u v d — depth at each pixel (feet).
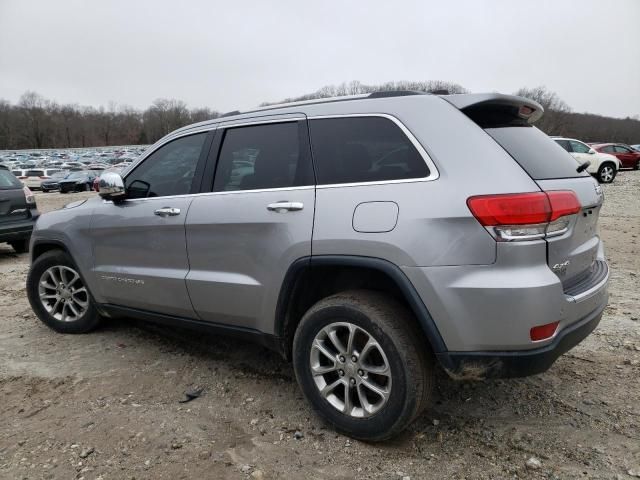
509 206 7.48
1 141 381.19
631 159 86.74
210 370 11.84
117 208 12.34
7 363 12.39
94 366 12.14
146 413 9.96
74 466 8.35
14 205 26.05
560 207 7.81
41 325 15.15
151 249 11.53
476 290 7.55
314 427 9.39
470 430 9.21
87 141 415.23
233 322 10.49
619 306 15.64
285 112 10.12
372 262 8.25
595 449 8.55
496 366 7.75
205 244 10.49
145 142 414.21
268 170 9.95
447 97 8.79
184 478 8.03
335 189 8.89
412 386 8.10
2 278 21.49
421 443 8.85
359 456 8.51
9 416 9.94
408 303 8.59
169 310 11.60
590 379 11.01
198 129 11.46
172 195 11.43
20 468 8.31
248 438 9.09
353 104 9.37
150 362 12.32
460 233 7.67
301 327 9.19
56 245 14.02
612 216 36.81
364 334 8.64
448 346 7.89
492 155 7.98
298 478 8.01
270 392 10.75
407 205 8.09
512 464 8.23
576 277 8.75
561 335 7.89
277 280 9.37
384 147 8.73
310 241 8.86
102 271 12.69
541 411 9.78
